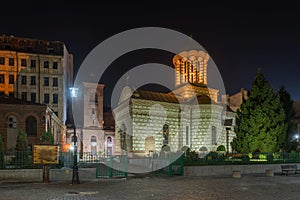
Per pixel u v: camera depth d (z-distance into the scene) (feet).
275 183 79.20
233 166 102.89
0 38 217.77
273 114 124.88
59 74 224.53
